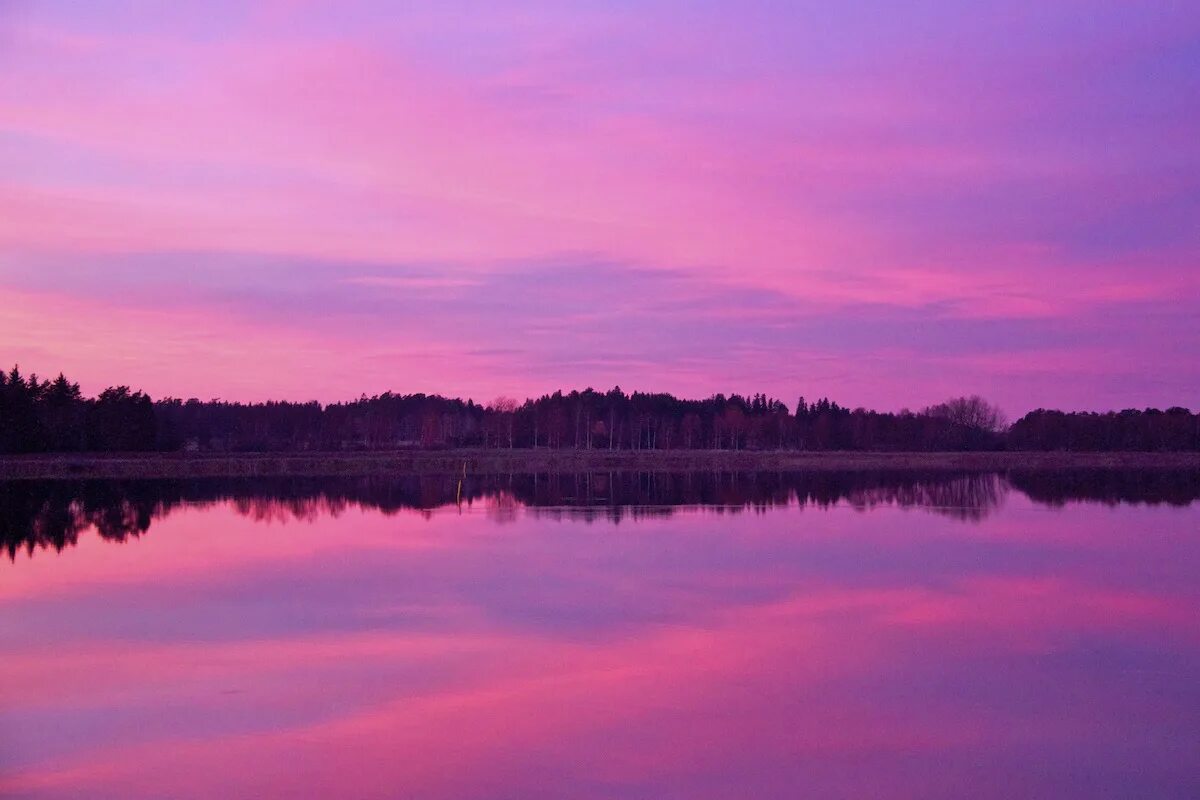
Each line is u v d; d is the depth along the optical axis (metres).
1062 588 25.55
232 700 16.02
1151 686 16.75
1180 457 116.62
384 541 35.34
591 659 18.36
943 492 59.94
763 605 23.23
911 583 26.17
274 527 40.41
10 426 91.94
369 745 13.98
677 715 15.20
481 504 51.22
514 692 16.36
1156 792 12.47
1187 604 23.48
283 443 141.88
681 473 87.25
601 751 13.71
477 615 22.17
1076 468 98.00
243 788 12.56
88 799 12.28
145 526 40.97
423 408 173.88
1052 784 12.70
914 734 14.42
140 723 14.95
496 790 12.47
